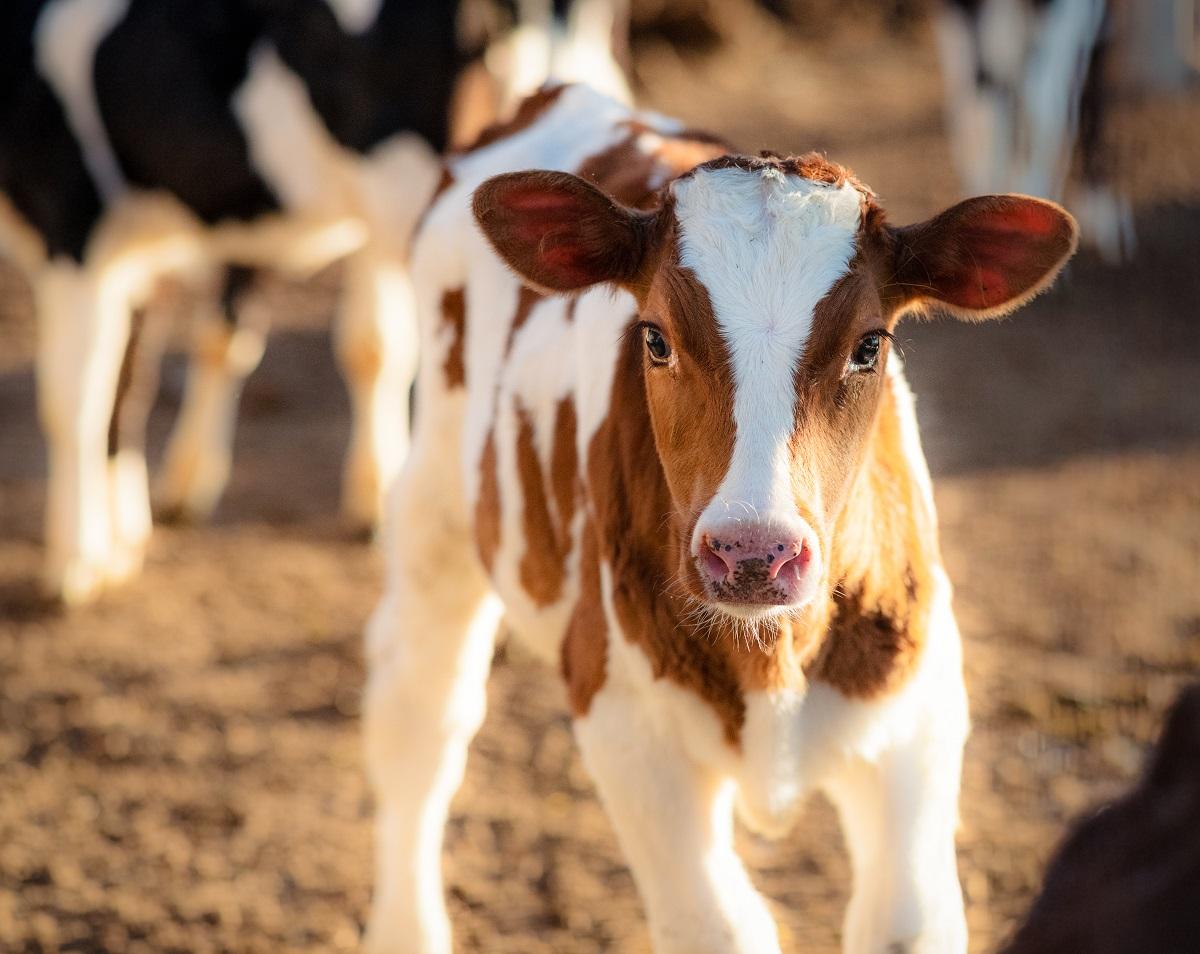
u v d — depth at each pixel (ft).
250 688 26.02
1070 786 22.16
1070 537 29.68
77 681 26.27
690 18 69.15
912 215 47.80
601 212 14.61
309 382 39.14
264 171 29.37
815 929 19.66
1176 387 36.45
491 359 17.65
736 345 13.39
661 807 14.48
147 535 31.17
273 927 20.29
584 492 15.64
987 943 19.06
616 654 14.69
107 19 28.89
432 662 19.11
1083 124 43.83
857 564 13.96
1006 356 38.58
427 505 18.93
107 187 29.27
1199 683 8.31
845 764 14.21
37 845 21.99
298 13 28.53
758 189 14.12
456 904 20.54
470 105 28.63
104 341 29.04
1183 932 7.57
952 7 44.78
